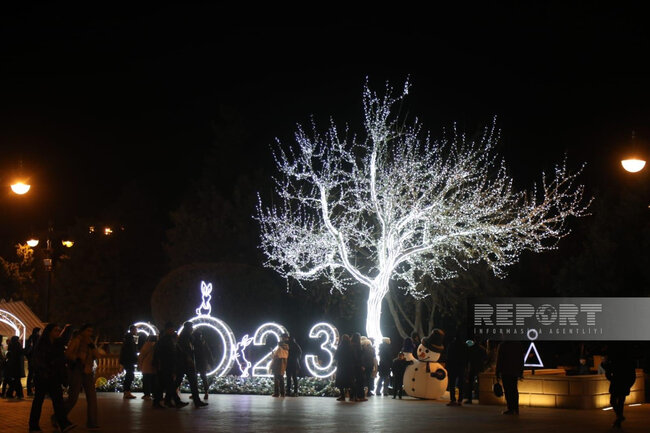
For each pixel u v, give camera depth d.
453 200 28.22
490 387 19.22
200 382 23.62
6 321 26.11
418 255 28.31
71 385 13.30
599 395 18.12
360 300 35.22
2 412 16.34
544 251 39.69
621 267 35.88
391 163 27.39
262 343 25.41
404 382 21.38
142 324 26.16
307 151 26.69
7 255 46.72
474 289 33.94
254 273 27.31
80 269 53.09
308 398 21.52
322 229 28.11
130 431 13.09
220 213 44.94
